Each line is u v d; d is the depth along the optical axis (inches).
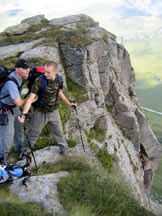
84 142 518.0
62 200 267.4
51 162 360.5
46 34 709.9
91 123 606.5
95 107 633.6
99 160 546.9
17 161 354.6
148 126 1139.9
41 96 287.4
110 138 670.5
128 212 278.8
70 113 523.8
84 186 291.1
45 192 275.0
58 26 802.8
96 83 682.2
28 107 269.0
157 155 1178.0
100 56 784.9
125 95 1067.3
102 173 339.6
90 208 261.9
